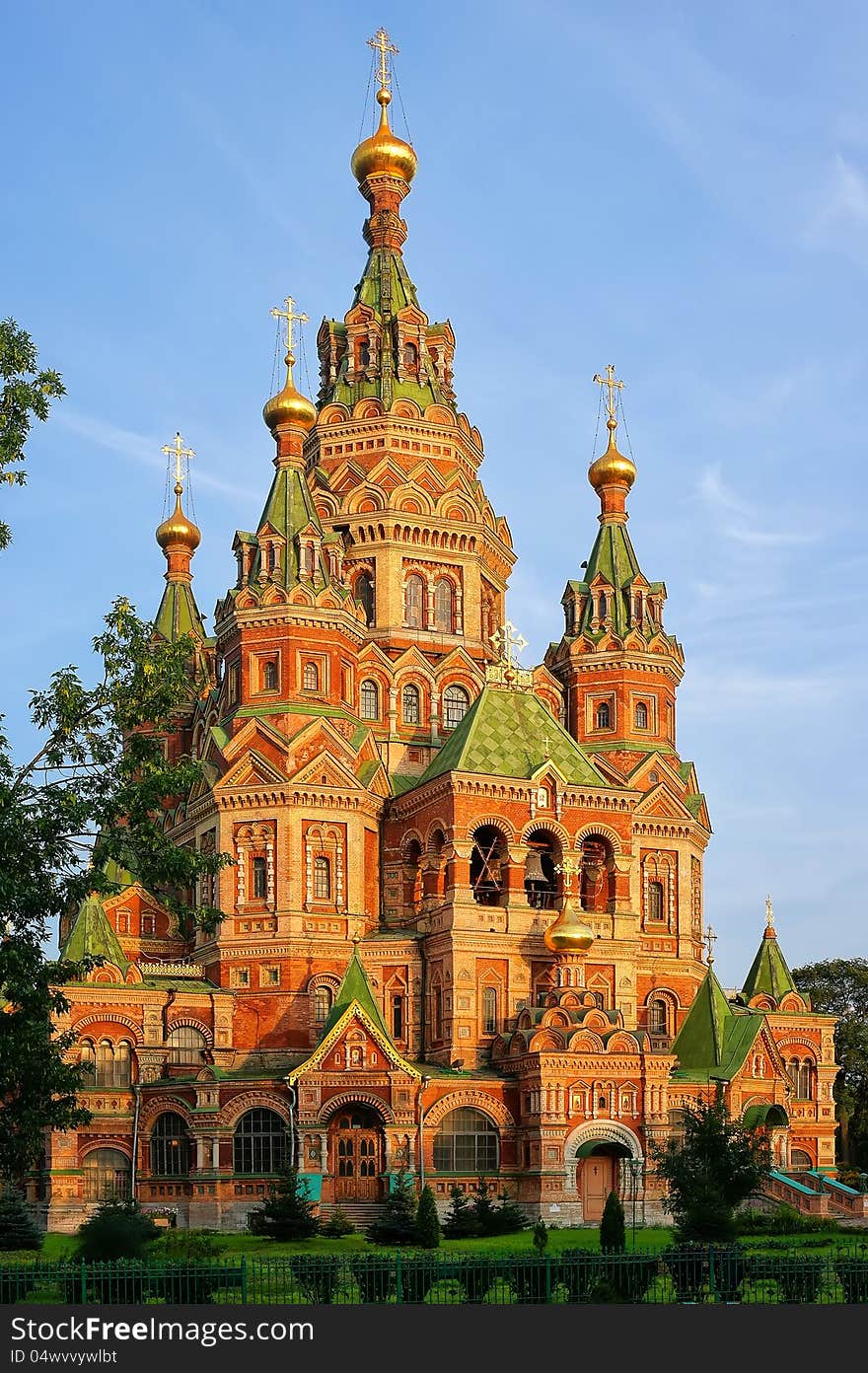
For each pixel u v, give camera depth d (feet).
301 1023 323.16
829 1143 361.92
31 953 181.16
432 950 328.29
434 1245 248.52
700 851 383.65
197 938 342.44
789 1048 363.56
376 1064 302.25
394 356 398.42
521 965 325.21
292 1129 298.35
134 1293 161.68
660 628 389.39
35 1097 184.65
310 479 385.50
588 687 384.27
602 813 344.69
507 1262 170.09
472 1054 317.22
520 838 331.98
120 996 318.65
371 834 344.49
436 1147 302.66
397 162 418.10
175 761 387.75
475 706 344.90
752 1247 236.63
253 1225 271.69
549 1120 300.61
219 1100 304.50
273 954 326.85
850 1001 460.14
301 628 344.69
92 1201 306.14
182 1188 306.35
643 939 361.71
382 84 423.64
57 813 184.34
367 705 367.66
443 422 393.50
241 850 334.03
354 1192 298.97
